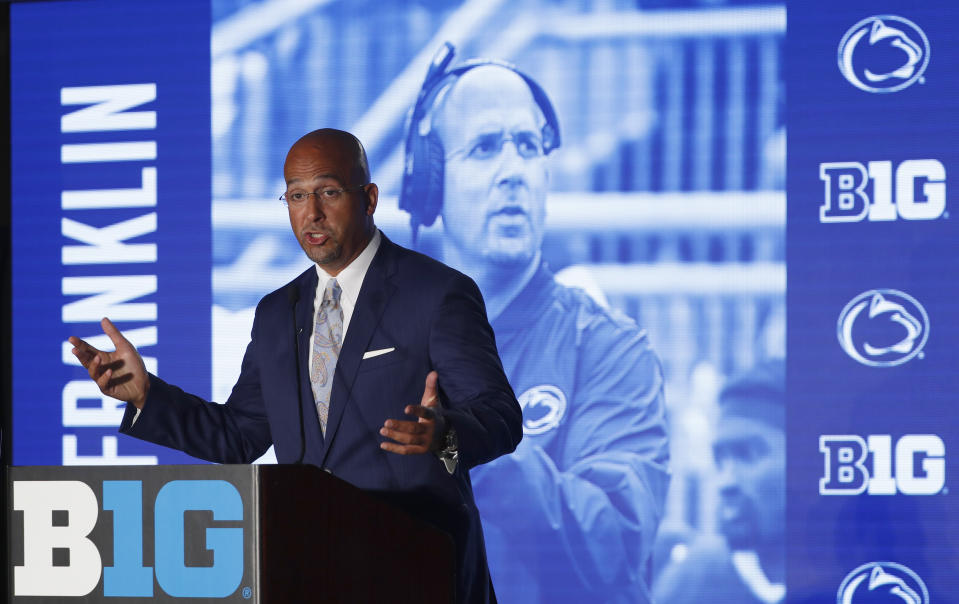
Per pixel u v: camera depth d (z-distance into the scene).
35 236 9.62
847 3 8.48
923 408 8.26
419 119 9.01
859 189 8.42
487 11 8.95
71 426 9.48
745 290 8.51
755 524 8.40
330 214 4.34
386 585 3.57
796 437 8.39
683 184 8.62
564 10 8.83
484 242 8.85
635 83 8.72
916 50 8.40
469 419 3.78
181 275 9.36
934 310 8.29
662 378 8.58
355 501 3.49
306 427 4.38
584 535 8.59
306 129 9.21
